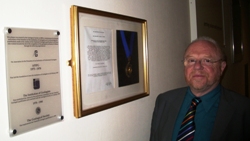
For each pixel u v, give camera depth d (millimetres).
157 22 1248
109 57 854
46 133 613
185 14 1625
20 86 541
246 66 3213
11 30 515
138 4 1067
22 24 545
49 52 615
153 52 1208
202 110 955
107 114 867
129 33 981
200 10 1734
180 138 951
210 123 918
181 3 1564
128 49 978
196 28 1664
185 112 1025
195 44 994
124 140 981
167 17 1363
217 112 911
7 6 512
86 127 758
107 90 846
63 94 665
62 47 659
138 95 1045
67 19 678
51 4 624
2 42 504
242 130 871
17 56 532
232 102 922
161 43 1294
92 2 777
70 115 691
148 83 1121
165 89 1355
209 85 935
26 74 554
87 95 745
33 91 573
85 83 735
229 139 869
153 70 1212
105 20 830
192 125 938
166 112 1102
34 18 575
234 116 888
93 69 771
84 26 726
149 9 1165
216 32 2041
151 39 1186
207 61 938
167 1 1364
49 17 618
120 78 924
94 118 796
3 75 508
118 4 921
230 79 2295
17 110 535
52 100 627
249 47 3654
